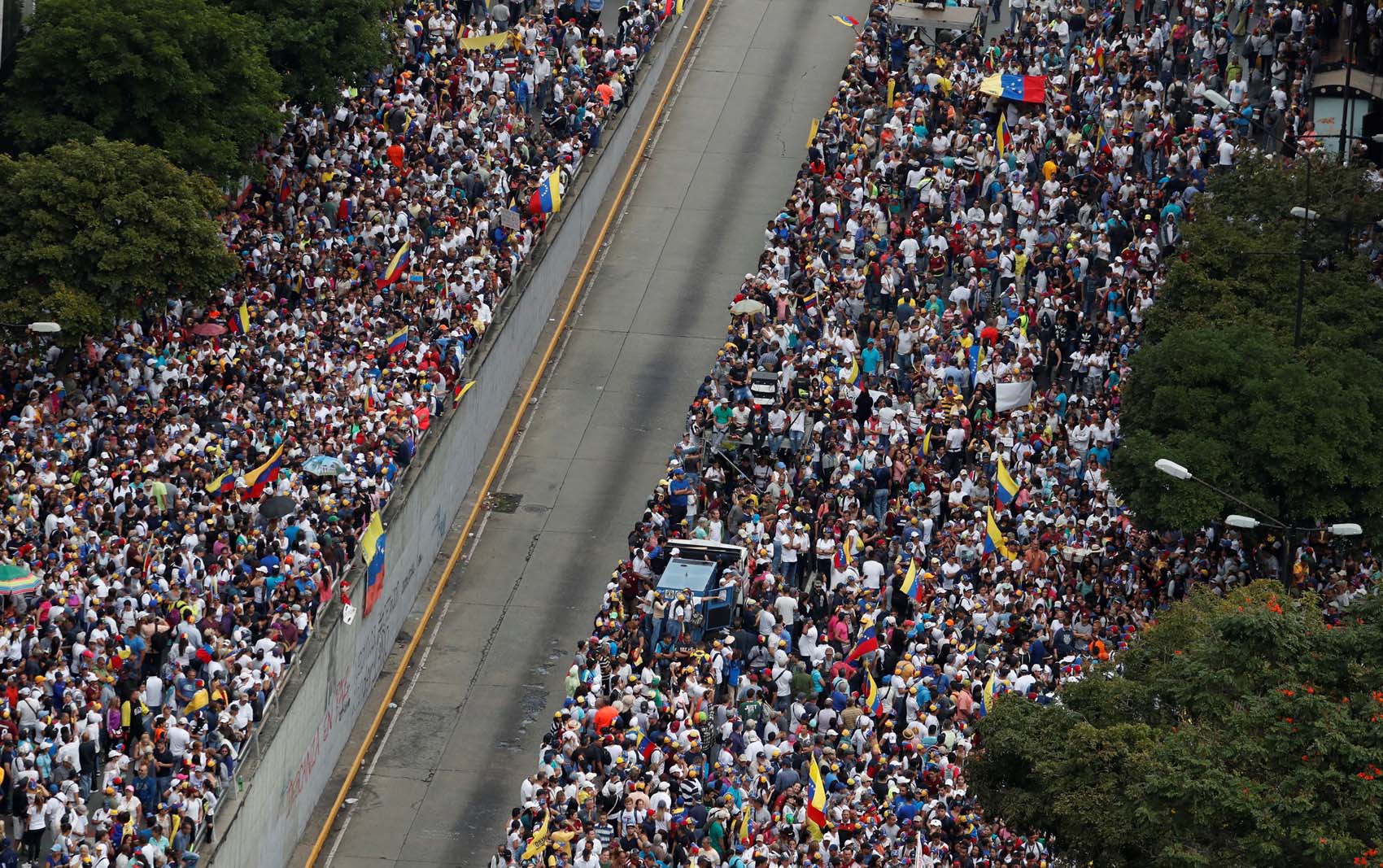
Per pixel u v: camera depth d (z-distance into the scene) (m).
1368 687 198.12
